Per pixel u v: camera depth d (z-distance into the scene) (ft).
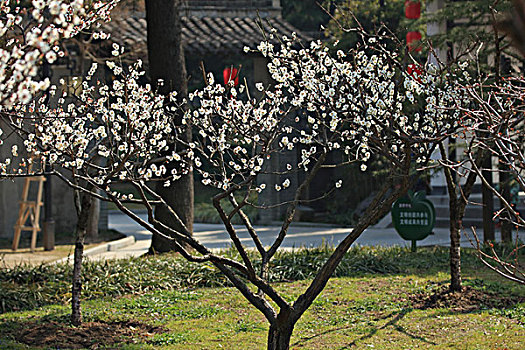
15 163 47.50
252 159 16.14
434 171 40.37
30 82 9.13
